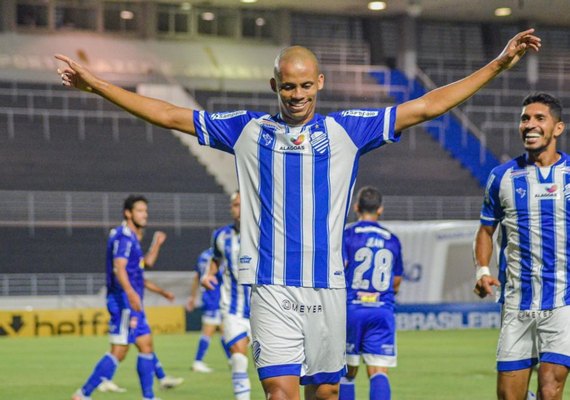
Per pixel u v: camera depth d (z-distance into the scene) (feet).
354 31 320.50
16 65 274.36
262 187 38.75
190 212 238.27
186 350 142.72
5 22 278.67
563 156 49.80
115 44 289.53
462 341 156.35
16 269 220.02
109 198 234.17
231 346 72.49
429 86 304.50
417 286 195.11
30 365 120.57
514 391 50.14
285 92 37.96
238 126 39.29
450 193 264.72
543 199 48.88
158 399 85.30
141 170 251.39
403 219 248.11
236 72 295.28
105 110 267.59
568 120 302.66
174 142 262.06
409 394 88.69
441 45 324.39
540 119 49.03
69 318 176.96
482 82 38.40
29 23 283.59
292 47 38.22
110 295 76.43
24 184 240.53
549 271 48.83
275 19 307.78
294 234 38.47
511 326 49.83
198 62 293.84
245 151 39.09
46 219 228.22
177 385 94.73
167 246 230.27
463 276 196.65
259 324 39.04
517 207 49.39
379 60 314.76
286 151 38.45
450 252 195.93
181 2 295.89
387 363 63.98
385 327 64.08
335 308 39.09
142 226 76.74
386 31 323.37
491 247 51.98
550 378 48.44
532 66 315.37
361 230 65.21
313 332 39.06
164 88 276.00
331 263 38.75
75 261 223.92
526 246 49.26
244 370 72.18
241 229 39.34
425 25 325.21
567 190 48.73
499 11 312.71
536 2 302.45
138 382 100.17
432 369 111.96
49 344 154.92
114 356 76.13
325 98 288.10
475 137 278.87
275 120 39.01
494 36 327.06
